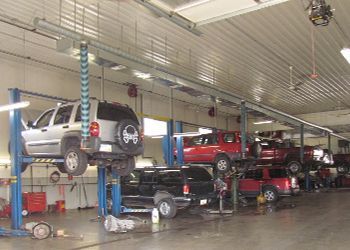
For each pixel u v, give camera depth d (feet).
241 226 32.68
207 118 81.20
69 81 52.13
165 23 32.37
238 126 90.48
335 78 52.21
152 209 39.81
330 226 31.40
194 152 50.65
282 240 25.80
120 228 31.04
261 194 53.31
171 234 29.53
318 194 68.80
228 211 42.63
